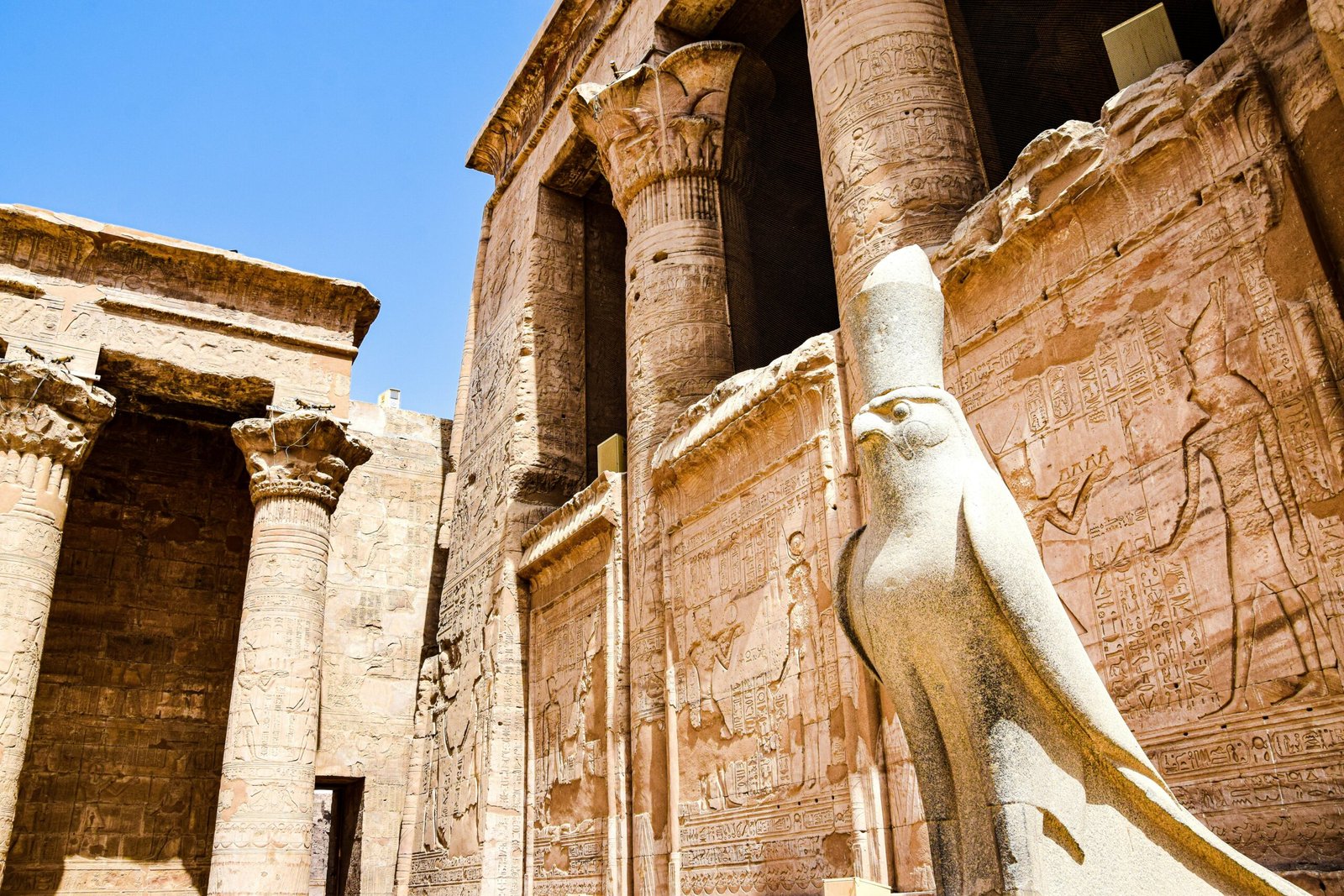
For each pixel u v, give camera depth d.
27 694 12.05
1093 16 12.67
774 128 15.44
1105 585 6.41
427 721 17.08
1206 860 3.34
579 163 16.88
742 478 10.41
